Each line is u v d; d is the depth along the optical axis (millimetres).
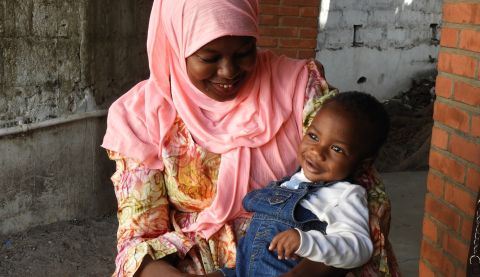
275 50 7215
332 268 1823
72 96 5266
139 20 5797
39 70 5008
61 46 5105
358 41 9695
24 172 5062
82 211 5516
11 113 4891
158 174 2066
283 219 1909
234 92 1984
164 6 2033
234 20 1851
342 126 1895
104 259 4781
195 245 2043
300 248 1740
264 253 1890
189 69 1959
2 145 4875
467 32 2801
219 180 2027
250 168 2031
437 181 3111
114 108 2125
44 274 4531
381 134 1953
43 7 4930
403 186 6492
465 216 2891
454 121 2939
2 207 4988
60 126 5227
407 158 7125
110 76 5574
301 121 2045
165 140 2047
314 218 1887
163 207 2086
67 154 5328
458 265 2965
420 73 10477
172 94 2082
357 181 1997
